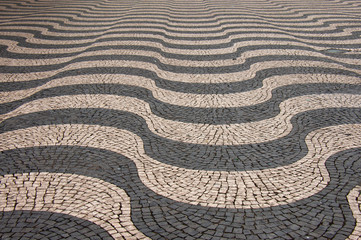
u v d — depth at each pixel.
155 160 6.66
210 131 7.74
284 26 17.41
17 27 17.73
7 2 25.55
